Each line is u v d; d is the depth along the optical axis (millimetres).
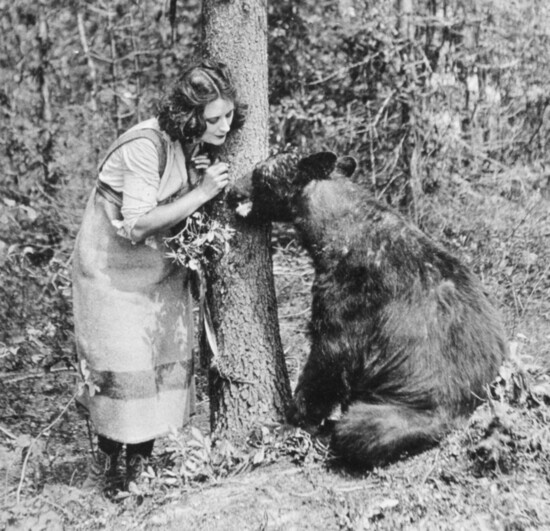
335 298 4184
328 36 8320
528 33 8438
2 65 8461
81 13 8648
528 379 4117
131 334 3977
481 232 7223
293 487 3871
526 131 8508
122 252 3924
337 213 4242
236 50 4137
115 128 8672
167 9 8570
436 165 8148
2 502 4008
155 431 4102
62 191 8031
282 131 8359
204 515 3699
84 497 4035
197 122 3691
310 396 4238
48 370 5434
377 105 8406
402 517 3586
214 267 4273
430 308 4027
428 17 8133
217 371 4371
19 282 6359
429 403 3969
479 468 3775
